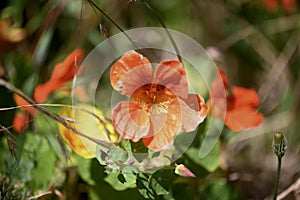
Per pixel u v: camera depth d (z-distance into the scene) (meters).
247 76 0.80
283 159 0.73
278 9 0.82
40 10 0.75
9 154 0.62
